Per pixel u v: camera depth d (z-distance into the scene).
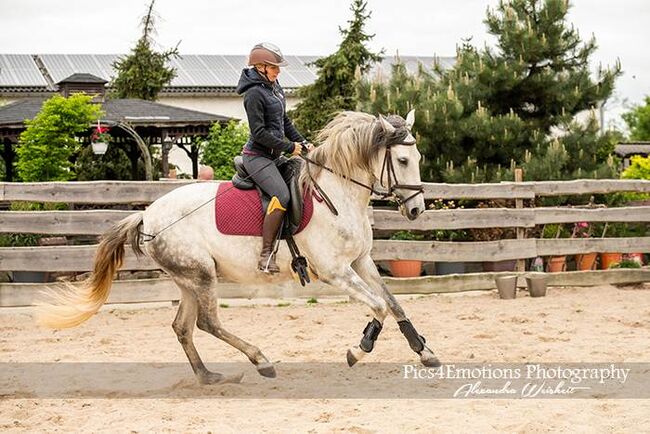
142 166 26.34
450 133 15.77
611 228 14.50
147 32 32.44
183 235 7.67
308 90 24.06
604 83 17.25
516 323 10.56
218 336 7.69
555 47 17.06
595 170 16.22
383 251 12.95
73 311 7.73
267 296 12.77
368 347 7.53
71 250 12.27
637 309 11.34
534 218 13.33
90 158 25.81
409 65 38.47
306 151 7.81
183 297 7.86
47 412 6.73
